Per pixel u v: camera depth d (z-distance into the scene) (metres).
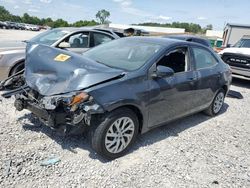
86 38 7.20
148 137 4.36
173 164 3.63
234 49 9.39
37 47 3.99
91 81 3.29
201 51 5.09
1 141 3.70
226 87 5.87
